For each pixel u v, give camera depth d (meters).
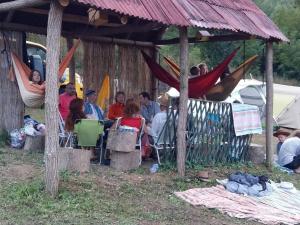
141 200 7.32
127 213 6.68
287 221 7.03
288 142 11.10
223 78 11.05
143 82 12.43
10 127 10.43
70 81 11.58
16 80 10.05
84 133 8.79
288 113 18.11
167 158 9.45
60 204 6.65
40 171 8.10
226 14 9.65
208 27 8.72
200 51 28.52
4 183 7.39
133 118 9.21
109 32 10.58
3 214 6.18
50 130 6.91
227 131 10.39
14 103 10.45
